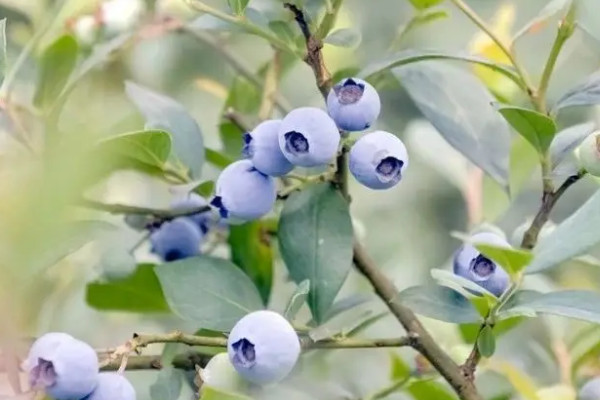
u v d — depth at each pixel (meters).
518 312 0.76
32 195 0.58
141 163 0.79
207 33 0.95
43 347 0.73
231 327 0.78
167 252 0.83
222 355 0.75
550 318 0.87
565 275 0.91
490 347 0.77
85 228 0.75
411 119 1.12
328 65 0.93
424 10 0.84
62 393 0.73
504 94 0.90
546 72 0.80
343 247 0.79
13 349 0.65
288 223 0.79
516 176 0.87
